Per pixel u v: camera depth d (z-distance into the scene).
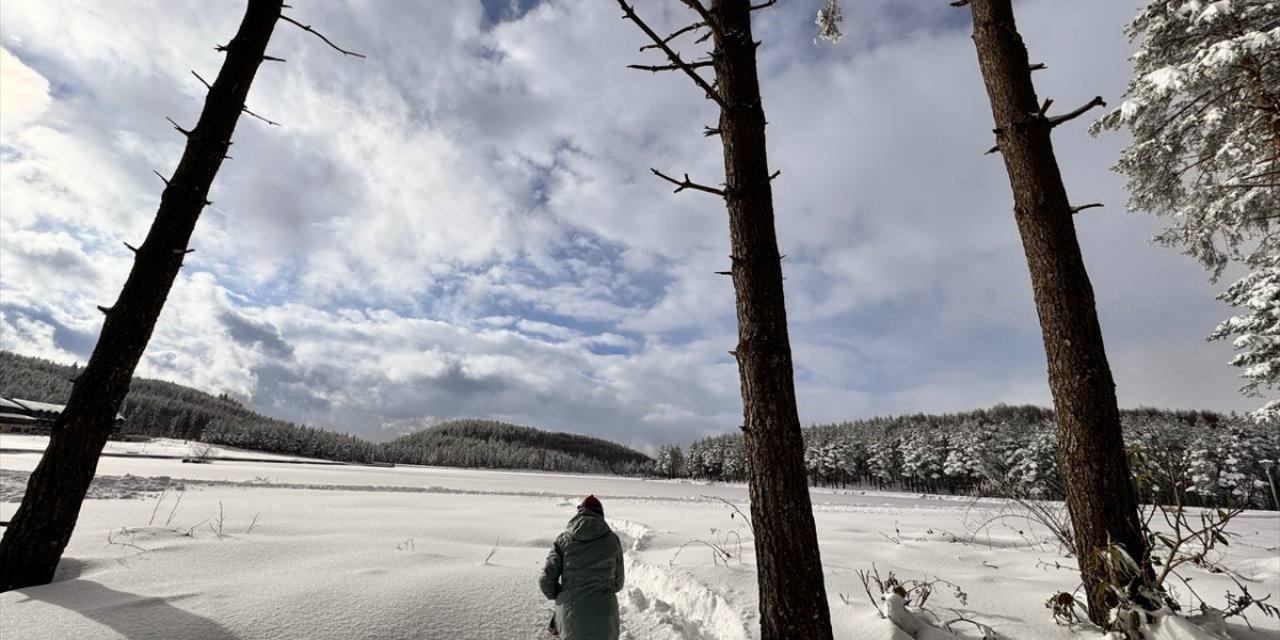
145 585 4.36
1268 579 5.45
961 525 11.51
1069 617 4.05
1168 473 3.92
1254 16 8.50
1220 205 9.95
